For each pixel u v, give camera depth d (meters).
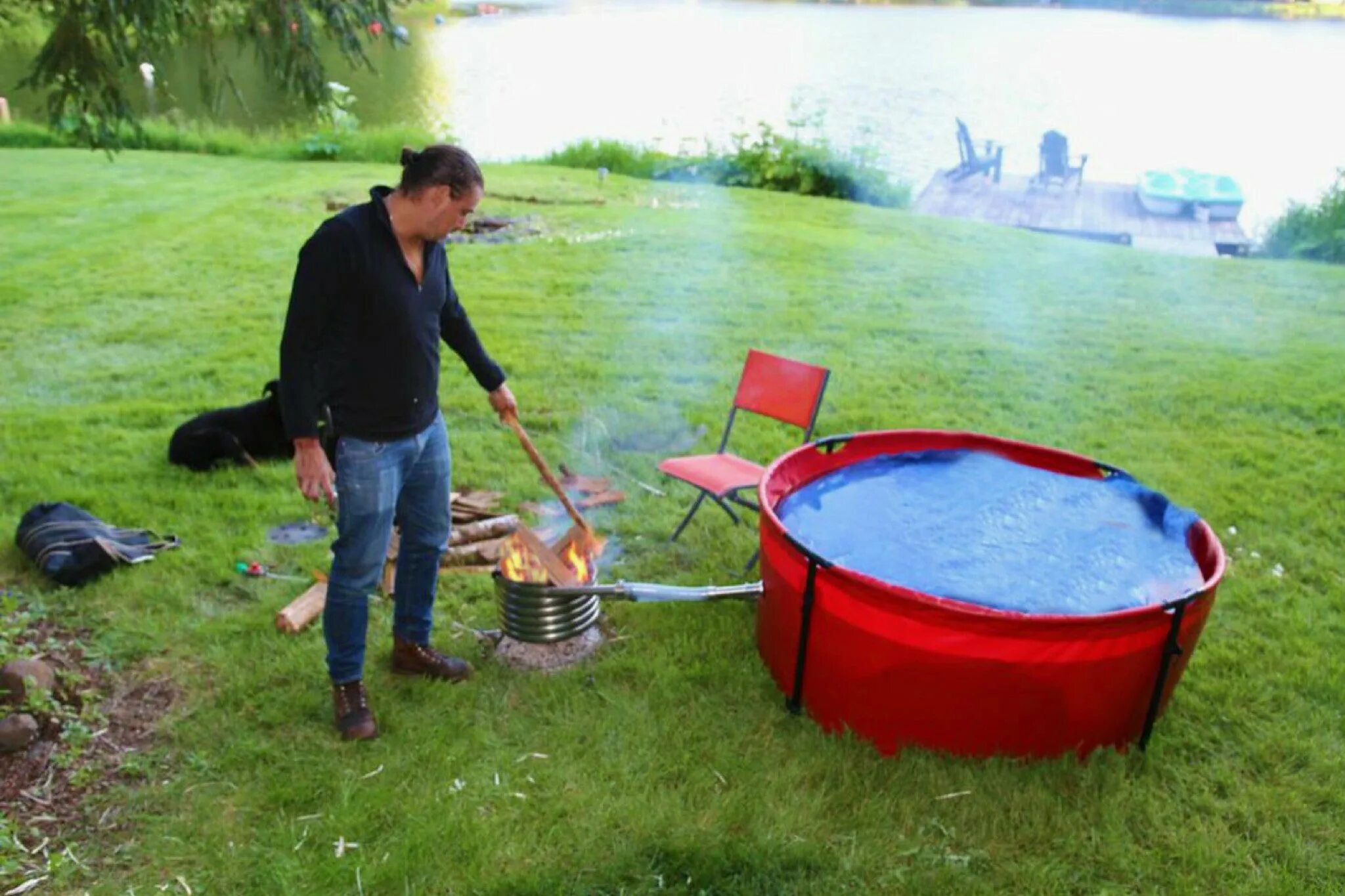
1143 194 16.22
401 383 3.15
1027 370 7.36
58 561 4.20
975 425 6.24
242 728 3.42
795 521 3.69
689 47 38.62
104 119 5.01
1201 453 5.93
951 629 3.05
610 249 10.52
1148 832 3.07
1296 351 7.98
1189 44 41.78
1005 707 3.17
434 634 3.99
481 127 23.81
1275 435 6.26
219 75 5.02
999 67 35.66
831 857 2.94
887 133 25.22
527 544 3.72
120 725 3.44
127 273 9.27
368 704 3.45
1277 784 3.30
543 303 8.61
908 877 2.87
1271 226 13.51
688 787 3.19
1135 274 10.51
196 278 9.16
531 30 42.47
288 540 4.70
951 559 3.43
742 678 3.72
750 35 42.44
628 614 4.15
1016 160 22.66
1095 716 3.22
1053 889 2.85
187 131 16.77
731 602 4.24
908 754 3.30
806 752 3.35
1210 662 3.91
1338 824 3.14
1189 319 8.88
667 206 13.02
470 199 3.04
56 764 3.21
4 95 19.20
